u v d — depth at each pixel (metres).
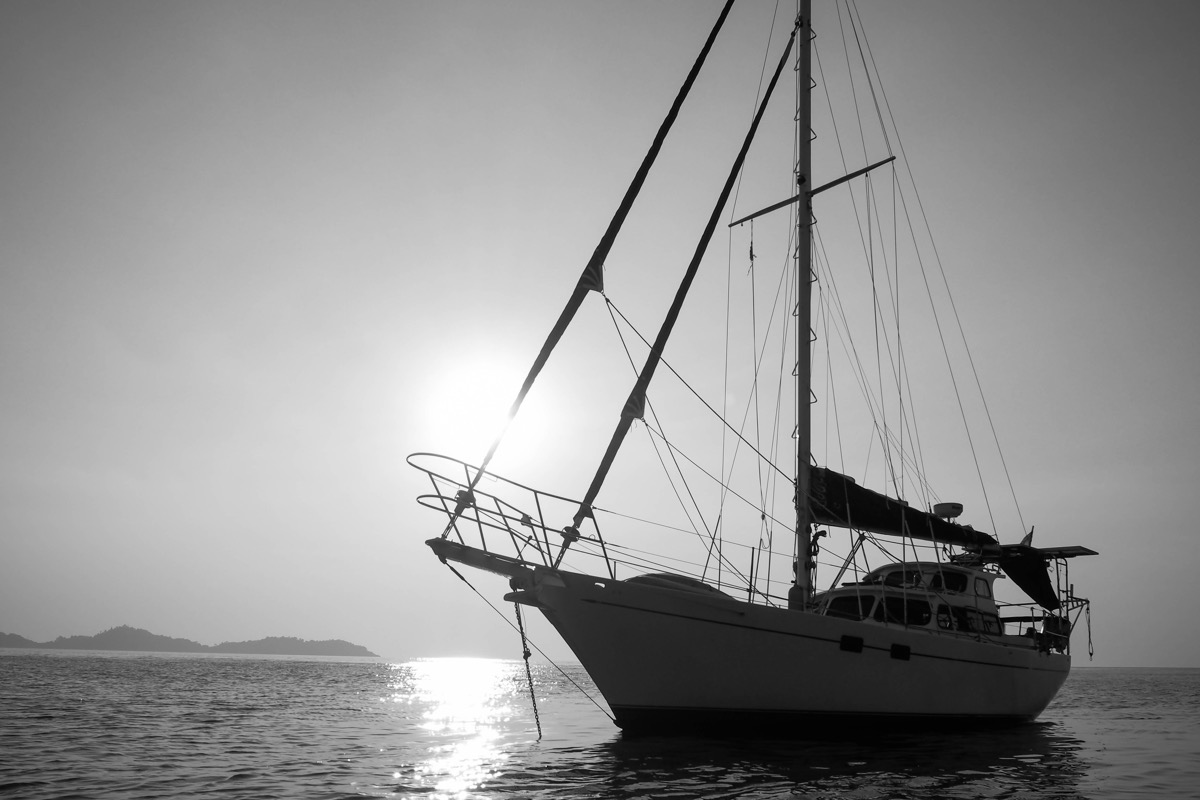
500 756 13.84
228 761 13.60
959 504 17.30
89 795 10.45
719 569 14.96
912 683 14.80
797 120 17.53
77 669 64.31
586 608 12.73
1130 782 11.77
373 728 20.02
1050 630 19.47
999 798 10.14
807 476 15.45
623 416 13.74
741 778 11.01
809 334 16.09
